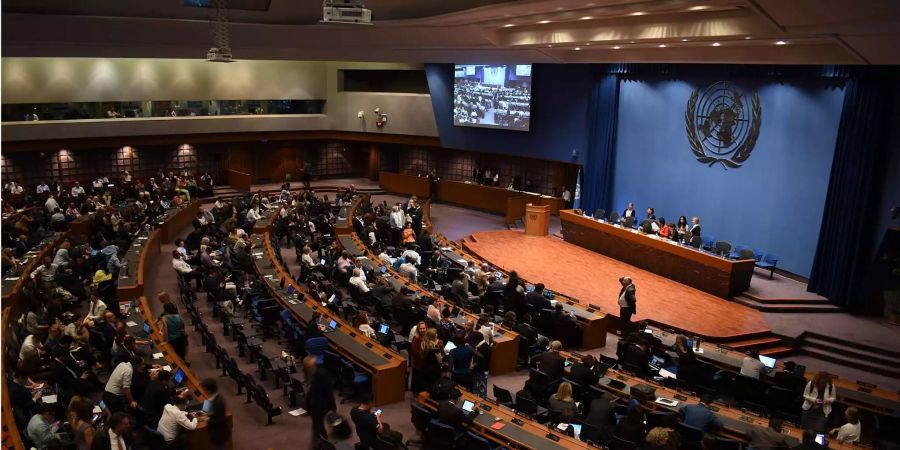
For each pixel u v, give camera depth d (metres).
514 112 28.28
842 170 17.09
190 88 33.16
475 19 20.48
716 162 21.62
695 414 9.69
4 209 23.34
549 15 18.14
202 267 19.06
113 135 31.14
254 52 26.75
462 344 12.09
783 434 9.42
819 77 18.12
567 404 10.27
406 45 26.05
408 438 10.71
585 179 26.62
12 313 14.55
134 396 10.27
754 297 17.92
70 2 20.70
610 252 22.91
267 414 11.38
